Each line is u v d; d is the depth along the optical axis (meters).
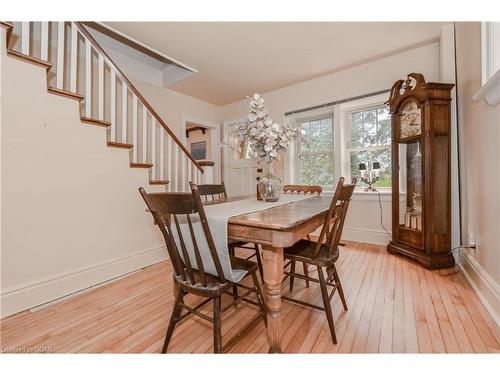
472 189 1.92
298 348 1.21
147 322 1.46
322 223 1.52
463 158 2.16
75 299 1.74
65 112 1.83
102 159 2.08
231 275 1.14
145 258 2.41
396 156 2.57
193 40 2.49
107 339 1.30
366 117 3.13
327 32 2.36
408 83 2.43
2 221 1.52
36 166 1.67
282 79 3.45
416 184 2.45
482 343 1.21
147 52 3.10
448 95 2.17
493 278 1.50
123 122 2.35
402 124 2.54
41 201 1.70
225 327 1.41
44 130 1.71
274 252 1.12
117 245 2.18
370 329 1.35
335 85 3.24
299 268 2.34
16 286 1.57
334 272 1.50
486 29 1.63
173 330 1.26
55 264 1.76
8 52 1.53
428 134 2.17
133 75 3.26
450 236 2.20
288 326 1.40
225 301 1.72
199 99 4.26
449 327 1.34
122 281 2.06
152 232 2.51
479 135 1.77
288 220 1.12
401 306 1.57
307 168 3.67
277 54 2.76
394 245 2.58
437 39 2.49
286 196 2.27
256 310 1.59
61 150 1.81
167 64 3.46
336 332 1.33
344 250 2.75
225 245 1.14
